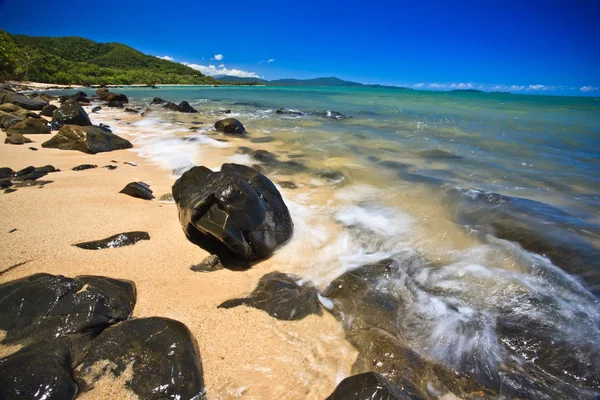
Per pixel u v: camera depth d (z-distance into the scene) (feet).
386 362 11.06
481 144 47.39
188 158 35.76
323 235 20.24
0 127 47.67
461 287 15.57
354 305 13.75
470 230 21.29
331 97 167.12
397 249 18.94
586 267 17.34
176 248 17.13
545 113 91.56
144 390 9.07
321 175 31.65
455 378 10.77
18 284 11.76
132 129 54.90
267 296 13.87
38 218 18.63
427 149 43.78
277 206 19.16
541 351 12.03
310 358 11.18
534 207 24.73
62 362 9.36
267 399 9.62
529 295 15.10
